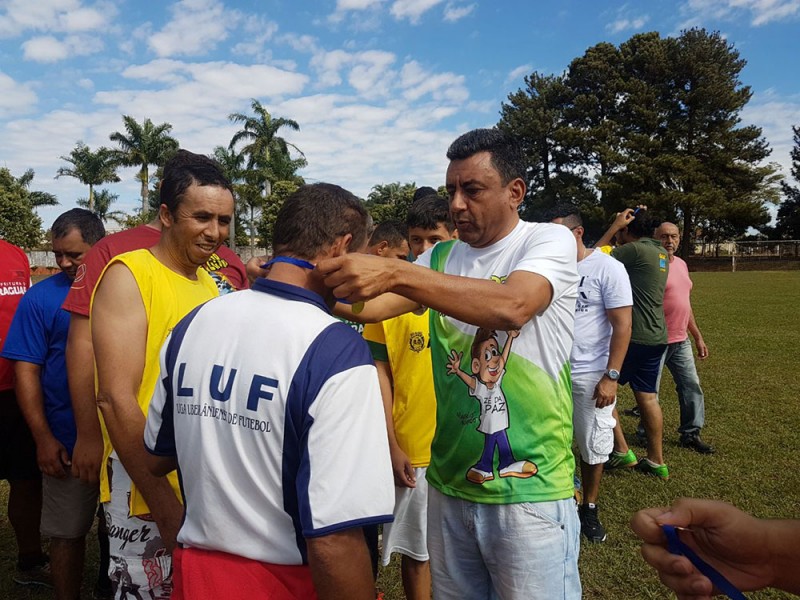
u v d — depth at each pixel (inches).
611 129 1766.7
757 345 382.6
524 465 73.7
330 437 49.4
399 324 106.4
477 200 75.1
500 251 78.4
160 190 85.9
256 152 1605.6
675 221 1652.3
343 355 51.6
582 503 146.9
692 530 39.3
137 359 76.2
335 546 48.4
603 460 143.7
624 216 198.2
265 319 53.5
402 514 108.2
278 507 51.7
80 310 91.1
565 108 1911.9
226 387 52.7
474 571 80.7
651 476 179.2
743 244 1686.8
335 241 57.6
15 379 113.2
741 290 826.2
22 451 128.0
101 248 96.3
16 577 130.8
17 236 1465.3
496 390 74.6
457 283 60.6
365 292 55.6
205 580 53.3
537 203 1878.7
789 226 1904.5
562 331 74.9
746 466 184.2
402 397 107.1
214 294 93.9
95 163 1646.2
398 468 102.6
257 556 52.2
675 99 1715.1
